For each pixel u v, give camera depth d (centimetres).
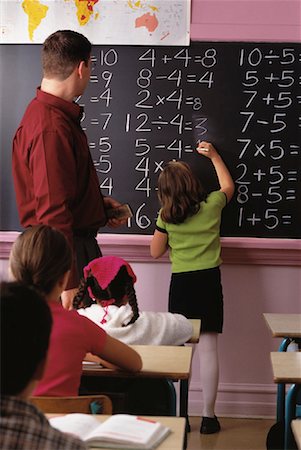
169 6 460
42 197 346
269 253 462
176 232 439
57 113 357
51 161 348
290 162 463
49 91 363
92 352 249
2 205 470
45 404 214
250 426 454
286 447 285
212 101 463
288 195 464
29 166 357
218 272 443
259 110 462
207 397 440
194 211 436
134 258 467
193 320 357
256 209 464
